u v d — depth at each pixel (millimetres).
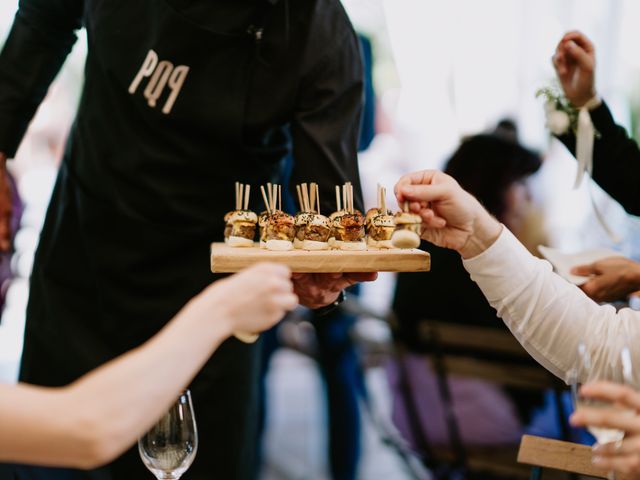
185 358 1076
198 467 2242
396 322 2854
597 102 2201
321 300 1884
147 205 2129
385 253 1660
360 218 1807
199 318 1094
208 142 2084
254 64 2031
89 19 2152
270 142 2201
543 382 2383
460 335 2520
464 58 4105
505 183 2785
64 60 2398
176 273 2180
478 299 2771
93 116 2164
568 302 1553
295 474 3787
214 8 1986
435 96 4434
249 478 2340
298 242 1811
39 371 2277
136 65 2061
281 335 4453
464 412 2637
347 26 2105
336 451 3549
